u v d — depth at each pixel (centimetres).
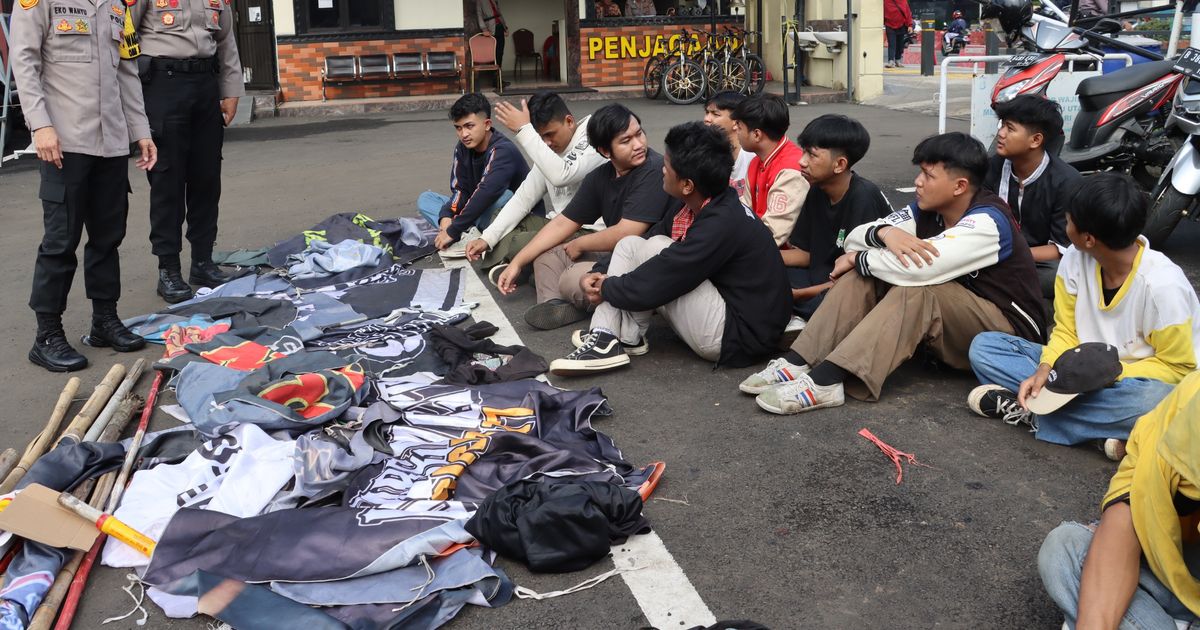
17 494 292
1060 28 738
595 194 499
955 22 2172
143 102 505
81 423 379
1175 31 700
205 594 267
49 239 454
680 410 393
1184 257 590
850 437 364
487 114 607
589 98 1689
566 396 376
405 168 1005
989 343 372
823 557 290
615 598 274
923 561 287
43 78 446
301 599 268
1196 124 548
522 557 285
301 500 319
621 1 1781
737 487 331
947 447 353
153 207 562
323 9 1612
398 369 437
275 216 791
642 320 443
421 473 332
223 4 568
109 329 485
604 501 293
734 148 497
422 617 263
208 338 463
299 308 523
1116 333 333
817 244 456
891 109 1382
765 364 437
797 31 1516
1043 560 235
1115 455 331
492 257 576
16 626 261
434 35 1655
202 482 323
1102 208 308
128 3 521
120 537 295
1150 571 222
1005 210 380
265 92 1614
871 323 381
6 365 471
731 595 274
